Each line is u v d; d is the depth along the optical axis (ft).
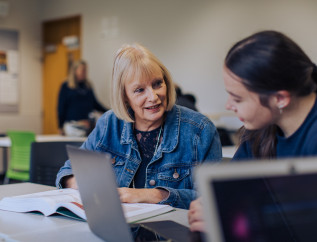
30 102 26.27
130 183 5.98
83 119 20.49
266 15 17.07
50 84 26.30
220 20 18.54
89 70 24.04
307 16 15.92
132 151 6.05
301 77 3.39
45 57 26.55
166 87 5.92
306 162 2.49
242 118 3.56
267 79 3.30
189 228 3.95
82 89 20.56
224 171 2.31
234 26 18.07
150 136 6.09
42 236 3.88
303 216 2.49
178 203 5.06
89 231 4.03
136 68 5.71
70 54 25.08
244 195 2.39
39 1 26.48
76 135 16.57
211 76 18.93
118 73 5.85
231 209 2.31
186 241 3.54
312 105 3.65
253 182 2.43
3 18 25.11
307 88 3.52
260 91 3.34
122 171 6.06
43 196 4.98
